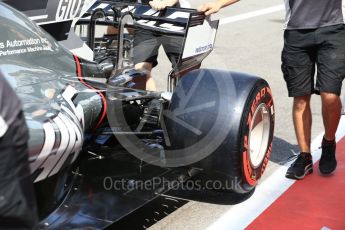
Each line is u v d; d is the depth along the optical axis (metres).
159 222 5.13
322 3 5.49
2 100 2.62
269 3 19.88
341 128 7.56
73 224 4.26
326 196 5.70
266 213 5.35
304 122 6.06
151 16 6.29
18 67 4.35
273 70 10.80
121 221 5.10
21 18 4.59
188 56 6.12
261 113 5.37
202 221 5.19
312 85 5.93
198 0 18.41
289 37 5.77
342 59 5.60
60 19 5.59
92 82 5.01
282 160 6.64
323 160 6.13
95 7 6.49
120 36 5.53
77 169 4.84
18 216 2.65
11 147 2.63
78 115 4.44
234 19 16.58
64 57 4.87
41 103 4.09
